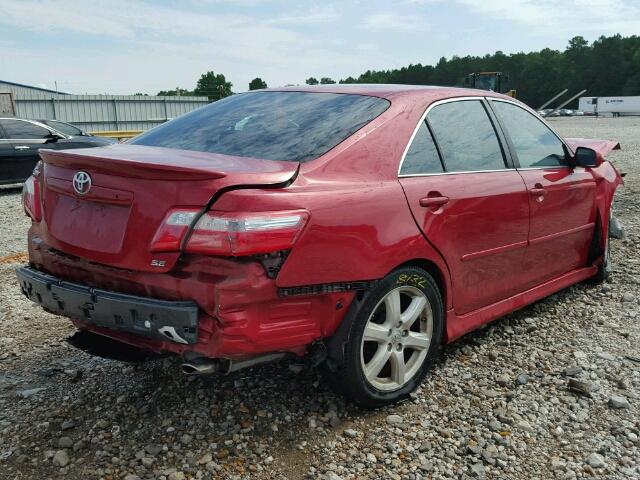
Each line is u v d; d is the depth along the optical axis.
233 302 2.43
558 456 2.80
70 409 3.16
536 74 132.38
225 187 2.46
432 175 3.31
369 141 3.06
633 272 5.61
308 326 2.71
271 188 2.57
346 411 3.14
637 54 123.94
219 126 3.41
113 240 2.63
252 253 2.41
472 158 3.65
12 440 2.88
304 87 3.80
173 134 3.48
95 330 2.95
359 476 2.63
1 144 11.55
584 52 133.62
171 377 3.51
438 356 3.81
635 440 2.93
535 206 4.01
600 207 4.90
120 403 3.21
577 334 4.20
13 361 3.77
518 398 3.31
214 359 2.60
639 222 7.72
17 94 33.44
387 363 3.21
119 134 27.73
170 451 2.79
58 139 12.30
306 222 2.58
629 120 54.75
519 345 4.01
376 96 3.40
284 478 2.62
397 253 2.95
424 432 2.97
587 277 4.98
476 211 3.47
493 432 2.98
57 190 2.92
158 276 2.54
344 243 2.72
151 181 2.56
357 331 2.88
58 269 2.92
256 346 2.53
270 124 3.28
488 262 3.67
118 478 2.60
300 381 3.44
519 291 4.11
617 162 14.95
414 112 3.34
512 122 4.13
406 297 3.21
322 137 3.05
